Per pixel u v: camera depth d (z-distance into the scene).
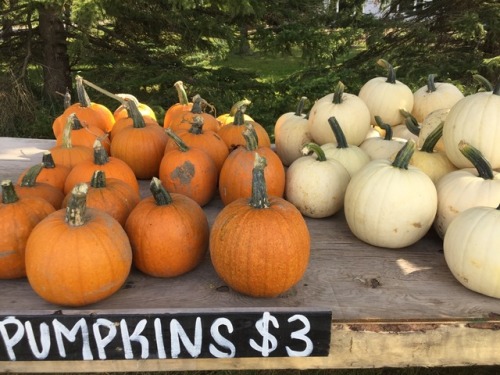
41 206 1.65
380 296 1.60
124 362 1.50
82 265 1.42
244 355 1.49
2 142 3.07
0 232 1.56
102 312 1.42
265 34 5.27
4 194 1.61
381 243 1.88
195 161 2.05
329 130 2.45
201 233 1.68
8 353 1.45
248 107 5.23
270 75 9.14
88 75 5.58
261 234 1.49
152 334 1.45
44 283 1.43
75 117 2.40
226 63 10.21
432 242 1.98
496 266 1.54
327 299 1.58
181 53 6.02
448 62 5.92
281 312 1.44
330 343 1.49
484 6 5.98
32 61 5.59
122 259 1.50
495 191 1.79
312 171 2.10
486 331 1.49
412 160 2.13
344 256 1.84
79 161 2.16
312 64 5.95
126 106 2.41
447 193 1.88
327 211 2.12
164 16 5.29
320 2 6.04
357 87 5.43
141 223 1.62
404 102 2.76
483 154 1.93
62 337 1.44
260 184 1.54
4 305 1.51
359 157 2.27
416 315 1.51
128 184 1.90
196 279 1.68
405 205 1.79
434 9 6.37
